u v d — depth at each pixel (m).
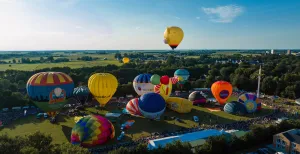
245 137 43.50
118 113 63.59
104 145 44.38
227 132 46.47
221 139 40.38
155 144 40.88
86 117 46.75
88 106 72.75
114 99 82.88
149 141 42.56
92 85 63.97
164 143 41.25
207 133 45.94
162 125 55.81
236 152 42.00
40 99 52.69
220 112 67.12
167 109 69.12
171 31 56.41
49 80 52.56
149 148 40.09
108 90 64.00
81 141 43.12
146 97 59.47
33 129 52.78
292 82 93.75
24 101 71.00
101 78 63.53
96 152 41.41
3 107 68.19
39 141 33.38
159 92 68.06
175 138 43.31
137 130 52.53
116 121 57.75
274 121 58.22
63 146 31.69
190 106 65.75
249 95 66.75
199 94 75.38
